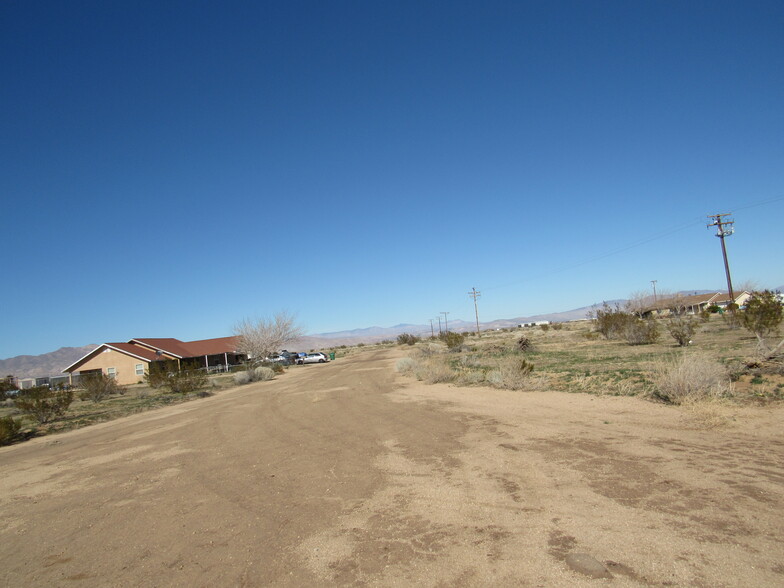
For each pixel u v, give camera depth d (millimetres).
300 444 9898
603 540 4332
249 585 4148
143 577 4496
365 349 102875
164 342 61000
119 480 8477
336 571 4238
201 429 13289
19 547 5641
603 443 7805
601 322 37344
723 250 46531
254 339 54156
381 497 6129
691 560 3855
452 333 49625
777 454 6508
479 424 10266
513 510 5266
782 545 4000
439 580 3902
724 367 11617
